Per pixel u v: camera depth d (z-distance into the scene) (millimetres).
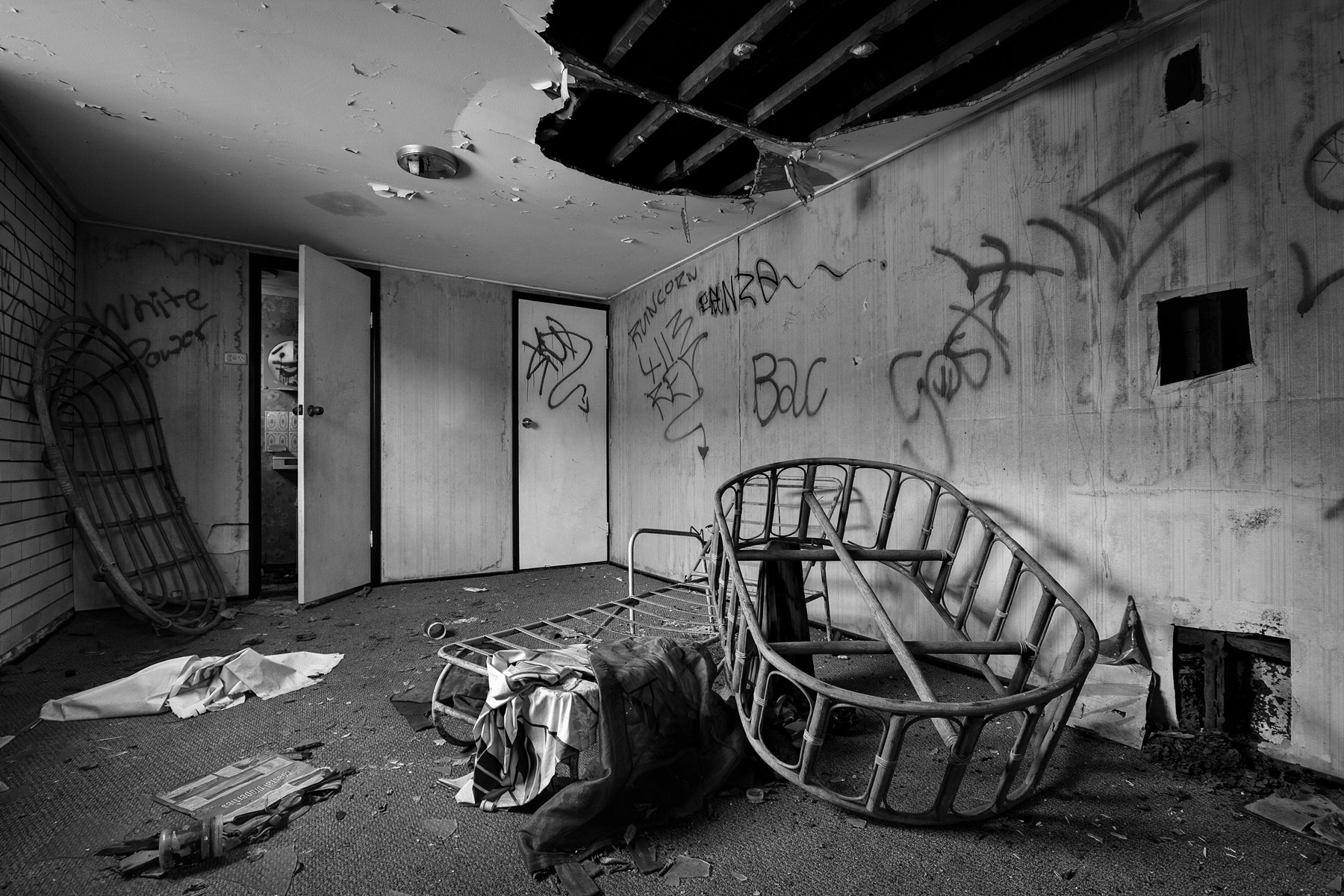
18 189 2729
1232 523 1775
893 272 2768
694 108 2307
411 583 4348
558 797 1392
